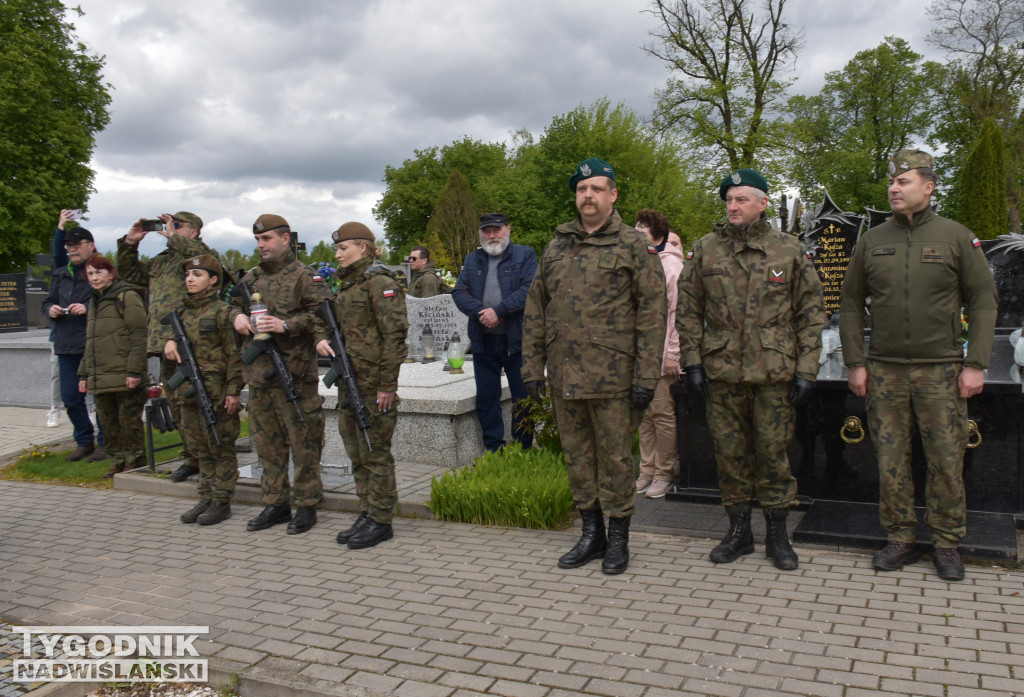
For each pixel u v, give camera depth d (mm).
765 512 4523
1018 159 28594
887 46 38312
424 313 10656
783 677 3172
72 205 30688
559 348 4434
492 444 6902
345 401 5082
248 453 7715
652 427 6004
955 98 33500
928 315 4113
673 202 34406
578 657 3428
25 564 5070
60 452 8422
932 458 4168
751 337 4277
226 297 6785
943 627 3559
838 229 7285
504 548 4957
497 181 52719
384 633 3781
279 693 3326
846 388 5359
